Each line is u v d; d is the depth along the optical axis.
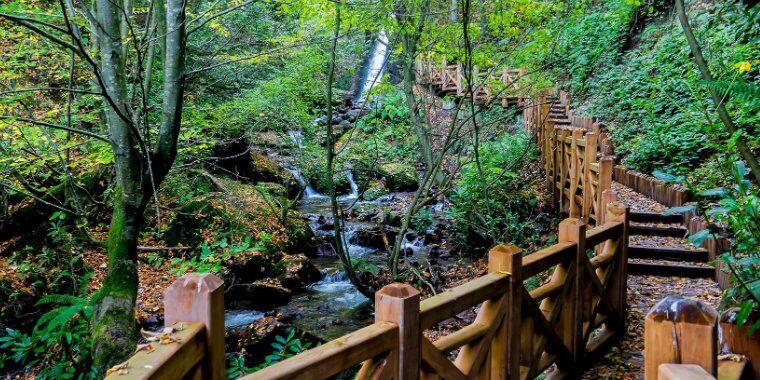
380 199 12.70
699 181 7.16
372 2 6.08
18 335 4.02
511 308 2.71
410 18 6.61
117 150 4.92
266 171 12.03
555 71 13.39
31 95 6.81
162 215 8.62
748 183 2.87
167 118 5.05
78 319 4.89
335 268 8.80
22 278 6.33
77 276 6.60
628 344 4.16
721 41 8.73
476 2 7.06
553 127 10.69
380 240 9.89
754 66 7.46
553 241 8.23
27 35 6.12
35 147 5.90
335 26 6.27
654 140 8.81
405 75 8.13
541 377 3.88
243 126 10.14
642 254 6.21
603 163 6.80
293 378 1.52
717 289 5.35
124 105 4.75
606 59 13.93
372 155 12.02
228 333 5.51
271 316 6.75
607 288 4.23
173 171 8.84
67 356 4.37
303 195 12.88
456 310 2.30
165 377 1.23
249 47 9.60
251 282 7.74
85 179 7.86
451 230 9.68
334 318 6.84
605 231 3.98
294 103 9.32
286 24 10.21
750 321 1.60
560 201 9.38
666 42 11.06
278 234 9.19
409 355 1.99
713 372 1.25
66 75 6.79
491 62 7.58
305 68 8.35
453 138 7.23
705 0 11.05
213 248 8.05
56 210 7.51
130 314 4.57
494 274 2.69
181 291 1.52
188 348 1.37
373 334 1.84
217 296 1.52
